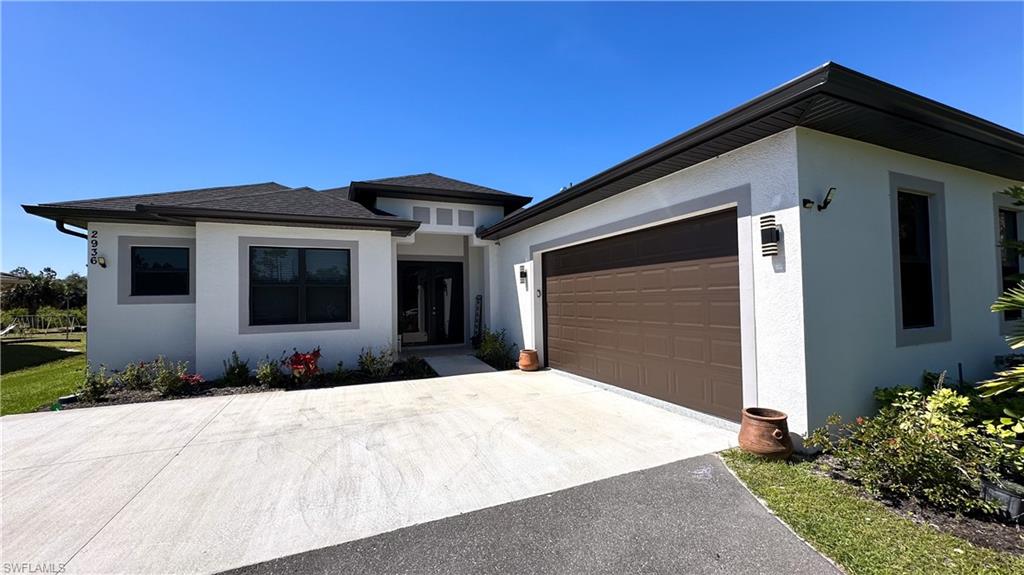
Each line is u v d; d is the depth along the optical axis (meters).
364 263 9.14
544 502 3.18
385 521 2.93
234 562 2.47
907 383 4.71
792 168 4.07
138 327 8.41
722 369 5.02
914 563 2.31
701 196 5.12
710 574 2.28
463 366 9.72
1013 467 3.13
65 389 8.34
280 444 4.57
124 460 4.14
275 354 8.41
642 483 3.47
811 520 2.80
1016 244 5.04
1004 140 4.55
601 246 7.43
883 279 4.61
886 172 4.73
